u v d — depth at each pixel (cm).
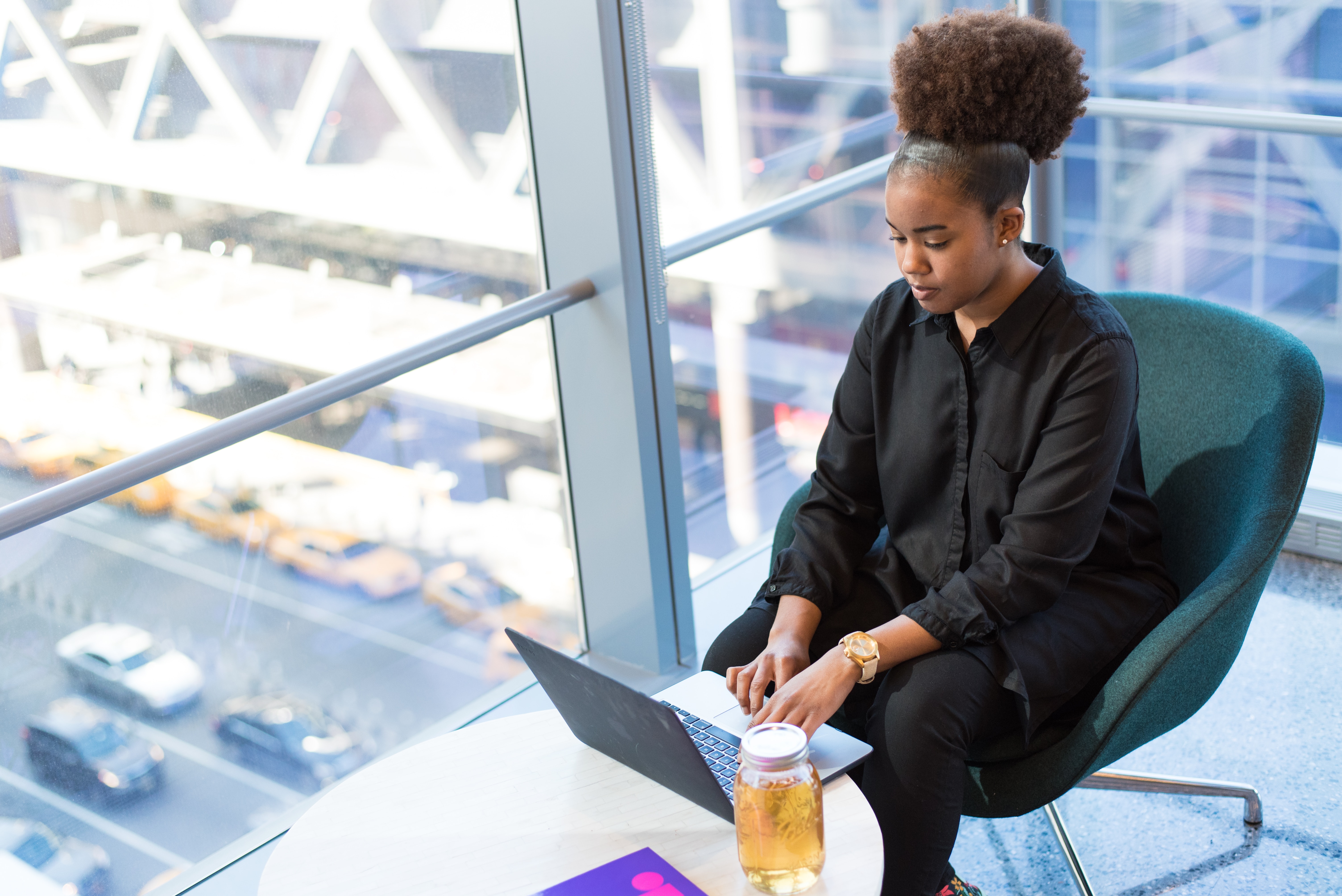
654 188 217
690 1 337
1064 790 144
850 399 167
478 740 138
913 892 133
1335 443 288
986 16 136
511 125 240
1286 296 292
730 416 373
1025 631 145
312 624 254
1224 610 140
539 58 213
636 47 207
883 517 171
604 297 224
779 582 160
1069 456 143
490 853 117
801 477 395
